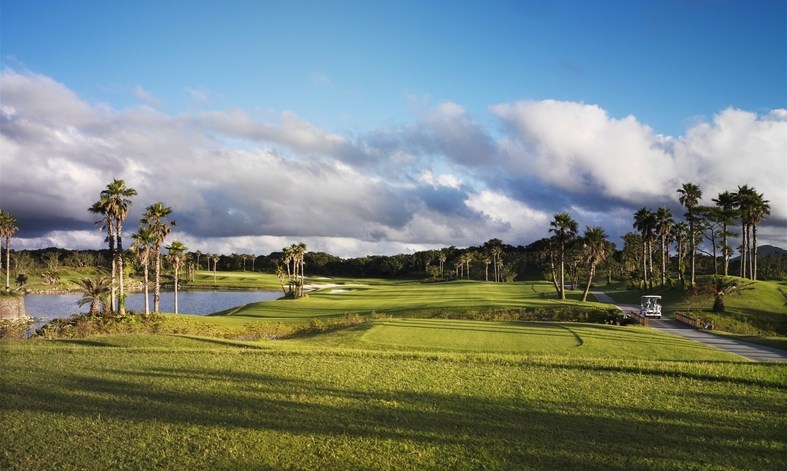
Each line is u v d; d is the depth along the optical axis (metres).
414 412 18.30
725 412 18.72
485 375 24.34
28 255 182.38
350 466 13.76
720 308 69.00
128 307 98.75
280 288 159.25
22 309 87.31
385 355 29.17
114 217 64.25
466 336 43.12
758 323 64.62
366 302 84.94
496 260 197.12
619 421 17.53
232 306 104.25
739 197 95.69
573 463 13.98
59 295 130.88
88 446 14.88
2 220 111.06
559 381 23.25
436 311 66.75
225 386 21.59
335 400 19.67
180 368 25.14
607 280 138.88
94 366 25.52
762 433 16.56
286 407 18.67
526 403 19.58
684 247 109.62
